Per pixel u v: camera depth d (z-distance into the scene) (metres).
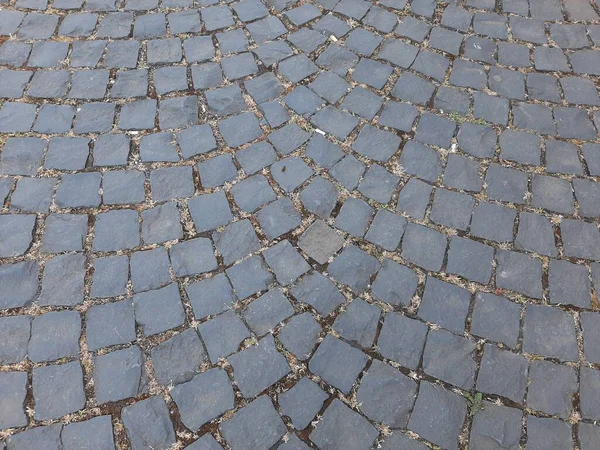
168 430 2.50
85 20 3.78
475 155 3.31
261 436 2.50
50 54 3.61
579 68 3.72
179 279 2.86
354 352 2.69
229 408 2.55
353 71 3.62
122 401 2.55
